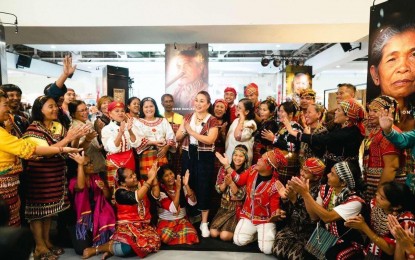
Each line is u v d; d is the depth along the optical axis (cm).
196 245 294
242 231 291
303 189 218
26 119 294
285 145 299
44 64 1080
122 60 1062
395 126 215
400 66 237
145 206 292
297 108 333
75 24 399
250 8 400
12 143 209
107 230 281
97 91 1216
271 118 344
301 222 262
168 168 316
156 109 332
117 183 288
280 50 1013
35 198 254
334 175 222
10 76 1230
